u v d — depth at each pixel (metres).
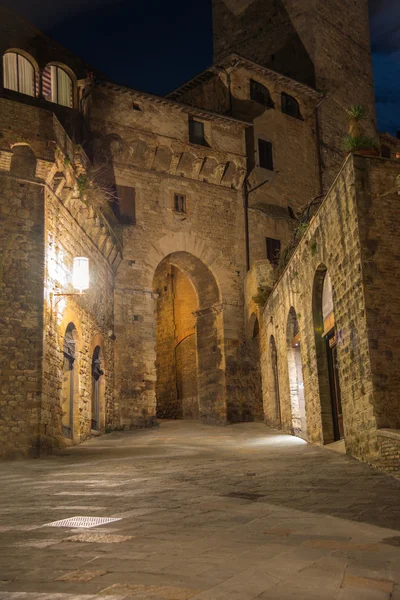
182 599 4.35
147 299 28.48
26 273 17.83
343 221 14.41
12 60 26.41
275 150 34.50
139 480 11.51
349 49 40.94
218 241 31.30
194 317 34.19
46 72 27.45
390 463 11.80
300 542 6.30
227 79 33.66
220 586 4.67
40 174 18.44
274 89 35.44
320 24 39.12
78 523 7.45
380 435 12.32
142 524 7.33
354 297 13.77
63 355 19.50
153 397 27.53
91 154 28.09
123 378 26.84
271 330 24.61
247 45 40.50
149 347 27.92
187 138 30.73
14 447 16.50
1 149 17.81
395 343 13.07
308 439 18.41
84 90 28.53
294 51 38.91
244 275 31.59
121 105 29.20
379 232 13.55
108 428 24.86
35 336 17.53
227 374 29.84
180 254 30.47
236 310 30.97
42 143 18.38
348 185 14.06
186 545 6.12
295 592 4.54
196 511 8.24
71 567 5.27
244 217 32.28
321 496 9.44
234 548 5.98
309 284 17.77
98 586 4.68
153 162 30.09
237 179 32.44
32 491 10.51
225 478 11.58
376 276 13.34
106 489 10.50
